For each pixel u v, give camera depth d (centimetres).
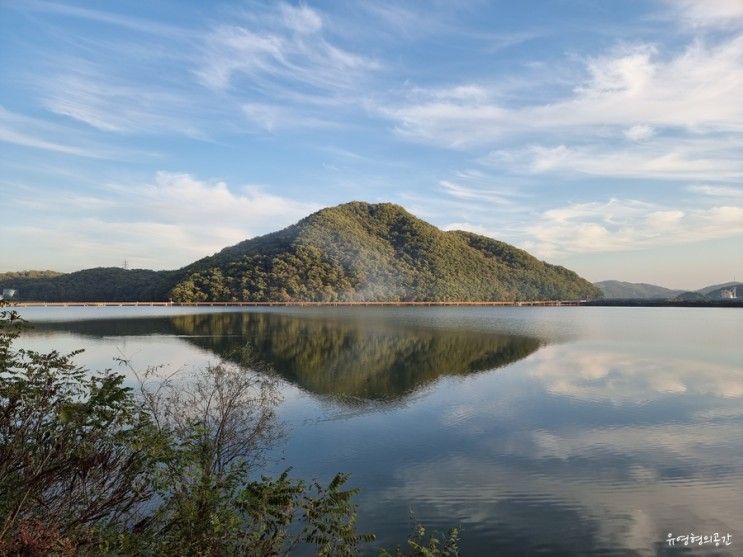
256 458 1365
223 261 18212
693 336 5928
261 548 689
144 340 4997
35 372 590
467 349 4516
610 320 9894
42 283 17800
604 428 1911
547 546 1070
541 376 3048
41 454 558
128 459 634
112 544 588
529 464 1527
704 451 1647
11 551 485
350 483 1372
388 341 5191
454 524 1155
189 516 650
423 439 1761
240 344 4644
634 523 1166
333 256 18588
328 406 2203
